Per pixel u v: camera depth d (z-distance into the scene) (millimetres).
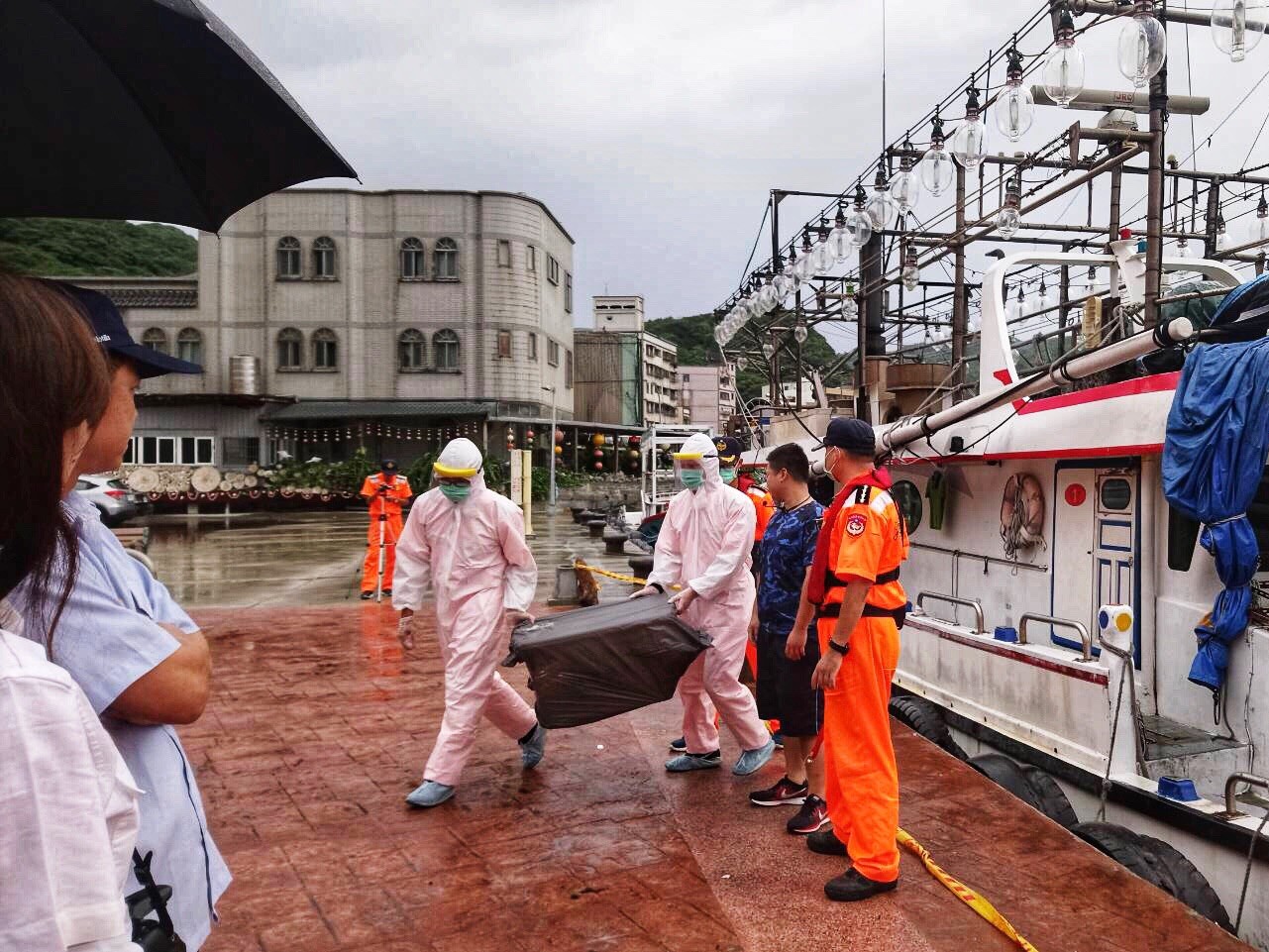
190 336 35125
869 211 8719
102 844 1075
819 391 11953
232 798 4793
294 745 5750
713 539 4965
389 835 4285
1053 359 8039
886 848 3604
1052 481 6273
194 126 2012
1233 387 4609
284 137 2012
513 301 35875
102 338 1646
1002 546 6801
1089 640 5199
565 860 4000
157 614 1701
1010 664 5754
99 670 1452
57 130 2021
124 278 35812
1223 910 4008
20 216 2176
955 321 9336
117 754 1179
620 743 5770
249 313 35281
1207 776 4898
